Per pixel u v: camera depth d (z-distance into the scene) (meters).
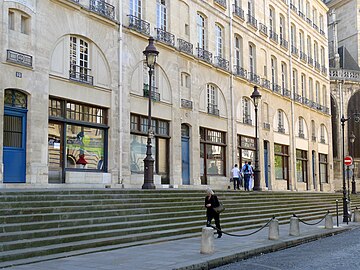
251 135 34.06
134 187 22.80
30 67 18.27
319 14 49.88
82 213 13.32
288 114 40.44
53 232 11.69
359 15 55.97
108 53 22.34
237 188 28.94
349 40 56.84
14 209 11.97
